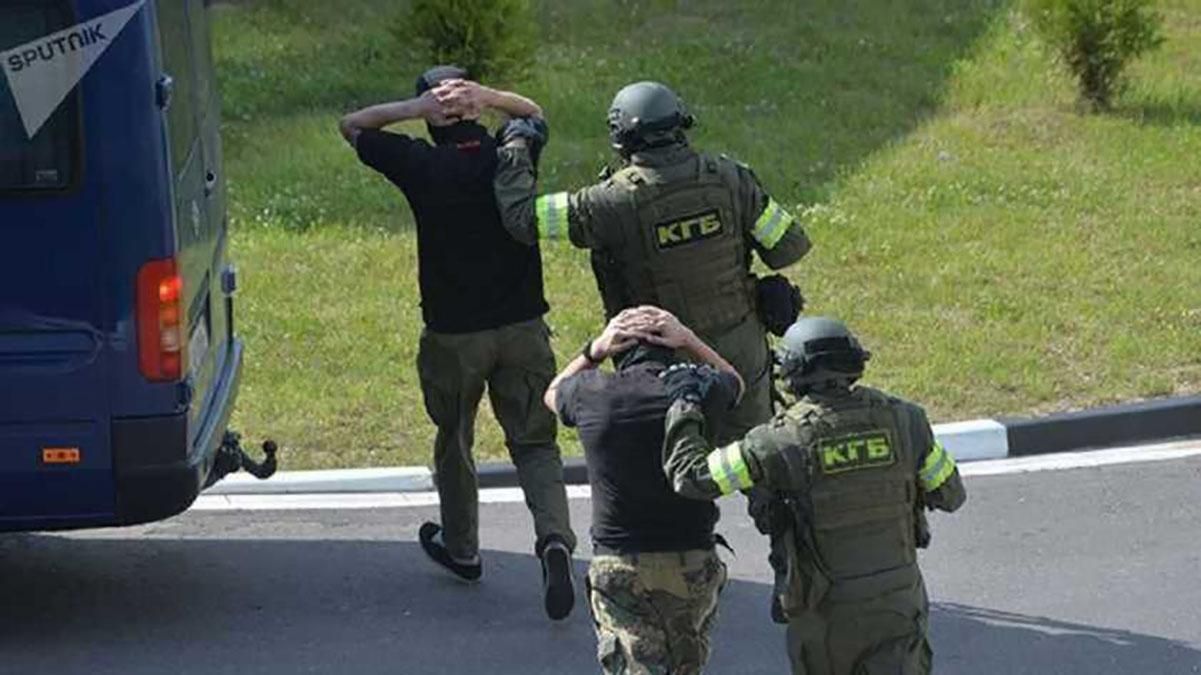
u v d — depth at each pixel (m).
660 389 24.55
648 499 24.41
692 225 29.80
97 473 29.14
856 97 63.75
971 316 47.12
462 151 30.77
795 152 58.53
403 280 49.19
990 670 29.81
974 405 42.16
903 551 23.53
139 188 28.56
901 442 23.66
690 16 71.94
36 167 28.34
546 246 51.44
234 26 69.69
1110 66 62.53
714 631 31.23
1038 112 62.75
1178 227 53.22
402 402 42.06
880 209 54.03
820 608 23.33
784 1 73.56
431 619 31.86
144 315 28.83
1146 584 33.28
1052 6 62.56
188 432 29.59
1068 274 49.72
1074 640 30.95
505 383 31.44
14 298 28.62
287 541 35.62
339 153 58.16
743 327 30.33
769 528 23.61
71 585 33.31
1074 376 43.72
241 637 31.00
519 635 31.22
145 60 28.48
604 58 66.69
